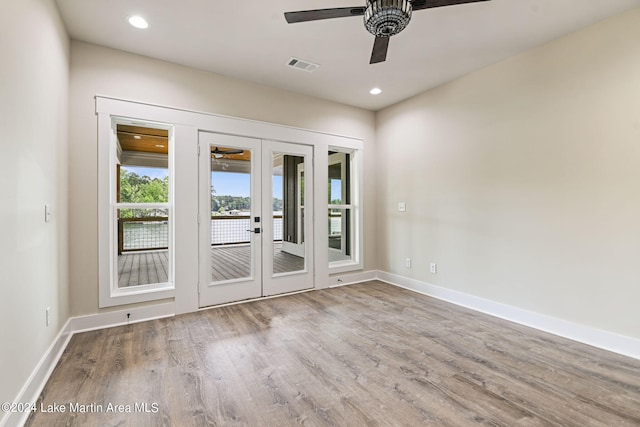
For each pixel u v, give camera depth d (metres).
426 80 3.68
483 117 3.35
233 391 1.90
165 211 3.50
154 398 1.82
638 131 2.30
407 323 3.03
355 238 4.73
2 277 1.42
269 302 3.67
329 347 2.50
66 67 2.59
